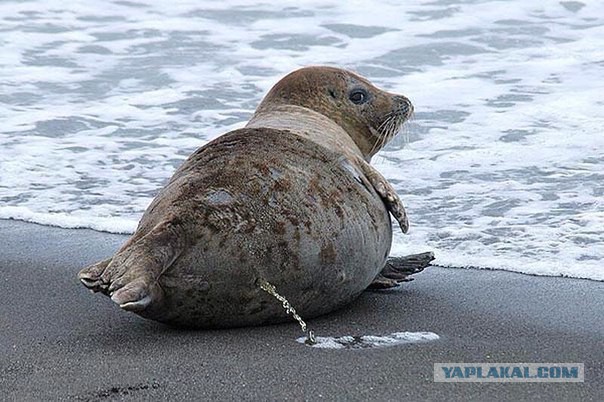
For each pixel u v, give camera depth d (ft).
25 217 58.90
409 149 70.33
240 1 111.65
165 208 38.52
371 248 42.29
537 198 60.64
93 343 38.29
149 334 39.37
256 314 39.58
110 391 33.24
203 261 37.81
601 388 33.53
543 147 70.08
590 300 44.34
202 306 38.63
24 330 40.11
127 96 83.30
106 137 74.02
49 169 67.72
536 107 78.59
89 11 108.37
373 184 44.01
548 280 47.70
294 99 50.08
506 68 89.30
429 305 43.80
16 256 51.55
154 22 104.58
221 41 98.73
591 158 67.82
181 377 34.35
